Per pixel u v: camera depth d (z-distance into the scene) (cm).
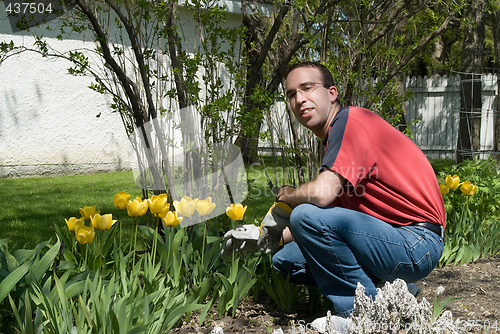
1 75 888
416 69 1741
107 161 1010
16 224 536
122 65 409
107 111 1004
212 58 368
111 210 616
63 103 952
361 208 242
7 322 220
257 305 294
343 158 228
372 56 428
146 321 217
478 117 902
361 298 208
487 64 1756
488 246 424
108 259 296
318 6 385
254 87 364
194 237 309
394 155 235
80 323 208
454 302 303
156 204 258
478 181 499
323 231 231
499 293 320
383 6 408
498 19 929
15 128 909
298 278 276
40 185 825
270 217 252
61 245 282
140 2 327
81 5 323
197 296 271
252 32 402
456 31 1244
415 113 1309
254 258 287
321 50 407
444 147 1289
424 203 238
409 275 238
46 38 905
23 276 227
